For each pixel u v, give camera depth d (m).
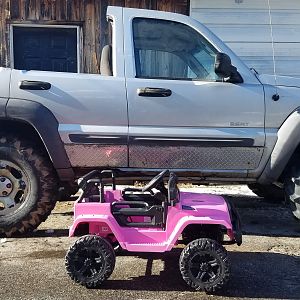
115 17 5.17
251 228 5.66
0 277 4.14
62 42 9.23
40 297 3.77
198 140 5.03
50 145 4.93
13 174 5.05
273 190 6.45
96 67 9.17
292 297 3.85
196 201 4.18
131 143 5.00
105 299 3.75
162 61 5.16
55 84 4.95
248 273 4.32
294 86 5.20
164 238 4.01
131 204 4.17
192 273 3.84
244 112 5.07
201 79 5.13
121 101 4.98
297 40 9.33
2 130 5.09
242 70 5.15
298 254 4.82
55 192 5.08
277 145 5.09
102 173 4.38
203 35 5.18
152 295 3.83
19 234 5.15
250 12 9.27
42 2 9.02
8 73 4.95
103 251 3.88
